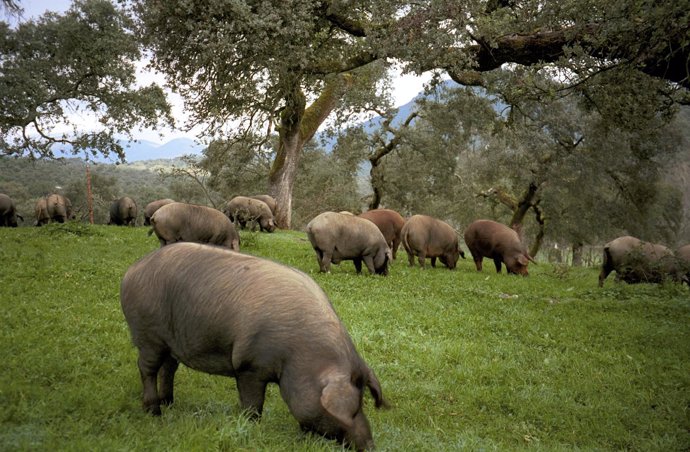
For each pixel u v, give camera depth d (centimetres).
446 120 3472
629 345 1122
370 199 4659
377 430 588
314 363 465
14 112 2664
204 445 454
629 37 1205
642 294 1659
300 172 5028
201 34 1780
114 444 440
